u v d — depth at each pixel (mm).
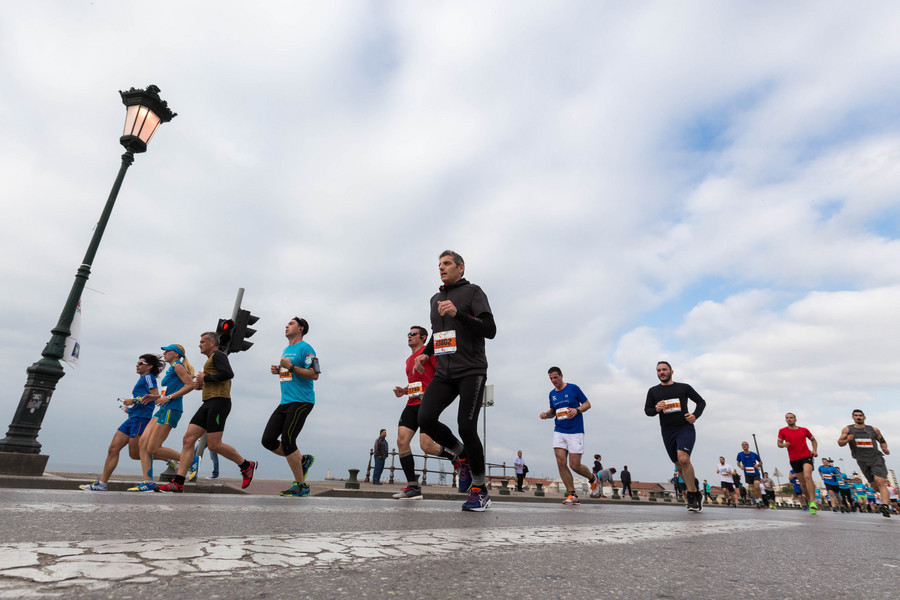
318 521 2195
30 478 5734
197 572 1021
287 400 5844
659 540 2195
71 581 877
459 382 3830
